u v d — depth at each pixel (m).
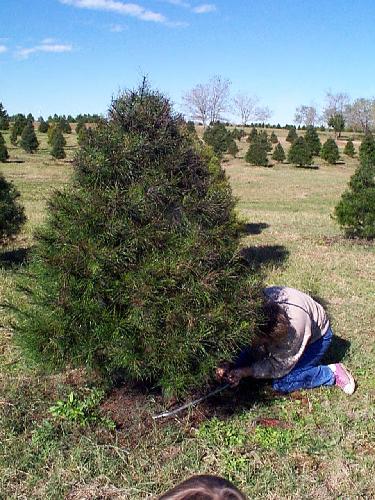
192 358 4.25
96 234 4.26
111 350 4.20
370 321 7.66
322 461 4.34
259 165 40.59
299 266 10.83
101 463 4.11
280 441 4.55
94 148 4.42
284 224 16.61
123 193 4.32
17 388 5.18
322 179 33.78
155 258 4.24
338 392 5.47
